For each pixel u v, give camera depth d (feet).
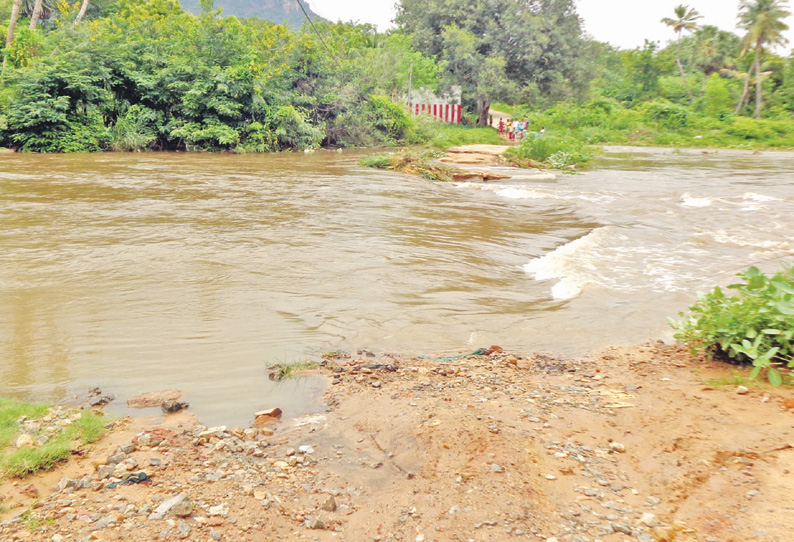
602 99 189.37
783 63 211.82
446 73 159.02
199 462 11.63
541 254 30.30
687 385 14.98
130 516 9.79
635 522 9.73
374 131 111.86
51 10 145.28
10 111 78.84
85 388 14.98
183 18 107.86
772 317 15.65
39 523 9.55
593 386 15.40
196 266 25.76
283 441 12.70
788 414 12.80
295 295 22.36
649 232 34.94
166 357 16.87
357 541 9.53
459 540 9.42
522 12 164.14
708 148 129.29
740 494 10.15
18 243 29.04
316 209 40.32
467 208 43.04
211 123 90.99
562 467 11.37
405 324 19.93
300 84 107.04
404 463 11.76
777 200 46.37
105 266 25.46
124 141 85.46
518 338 19.24
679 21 214.07
